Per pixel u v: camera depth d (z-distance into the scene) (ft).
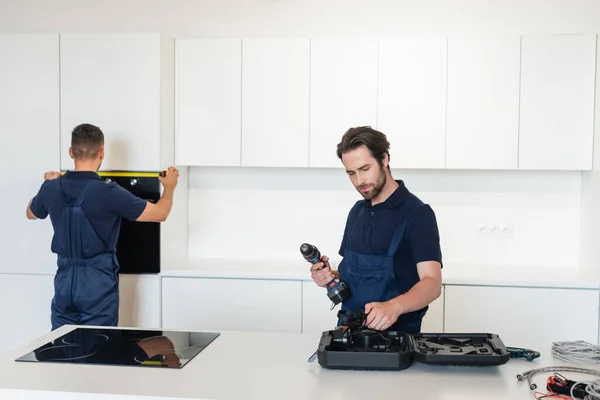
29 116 12.04
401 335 6.68
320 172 13.25
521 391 5.47
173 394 5.36
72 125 11.96
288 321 11.72
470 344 6.50
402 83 11.84
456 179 12.92
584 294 11.08
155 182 11.79
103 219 10.34
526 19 12.39
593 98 11.50
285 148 12.17
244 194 13.46
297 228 13.37
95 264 10.42
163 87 11.85
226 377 5.82
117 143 11.83
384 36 12.61
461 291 11.32
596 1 12.17
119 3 13.19
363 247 7.59
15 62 12.00
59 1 13.28
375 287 7.48
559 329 11.16
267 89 12.14
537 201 12.79
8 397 5.51
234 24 13.01
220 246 13.57
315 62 12.01
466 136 11.79
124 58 11.75
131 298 11.99
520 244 12.86
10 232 12.21
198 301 11.88
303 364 6.23
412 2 12.60
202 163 12.37
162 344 6.91
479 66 11.69
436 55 11.75
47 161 12.06
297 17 12.86
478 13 12.48
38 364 6.19
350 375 5.90
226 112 12.25
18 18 13.39
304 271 11.85
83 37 11.82
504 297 11.23
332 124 12.04
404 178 13.04
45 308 12.25
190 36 13.09
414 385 5.61
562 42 11.51
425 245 7.18
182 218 13.24
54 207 10.36
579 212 12.68
